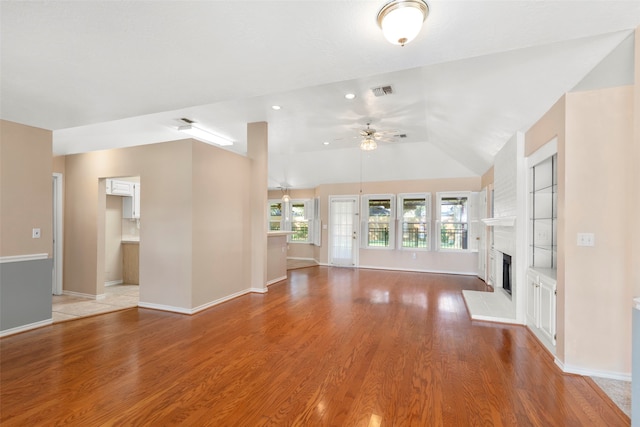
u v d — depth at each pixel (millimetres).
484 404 2121
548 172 3525
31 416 1955
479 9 1687
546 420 1953
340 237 8578
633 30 2016
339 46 2094
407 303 4691
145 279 4367
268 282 6039
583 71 2535
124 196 6109
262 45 2086
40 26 1854
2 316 3268
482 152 5336
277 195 10172
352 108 4406
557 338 2717
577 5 1660
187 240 4113
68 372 2527
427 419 1961
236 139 6172
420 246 7758
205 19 1798
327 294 5250
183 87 2744
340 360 2779
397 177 7891
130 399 2154
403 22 1658
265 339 3254
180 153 4156
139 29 1895
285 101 4145
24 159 3504
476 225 7230
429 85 3590
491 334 3418
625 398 2193
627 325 2438
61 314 4051
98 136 5273
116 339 3234
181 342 3166
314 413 2020
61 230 5051
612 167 2461
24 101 3004
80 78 2557
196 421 1931
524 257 3707
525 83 2889
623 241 2443
